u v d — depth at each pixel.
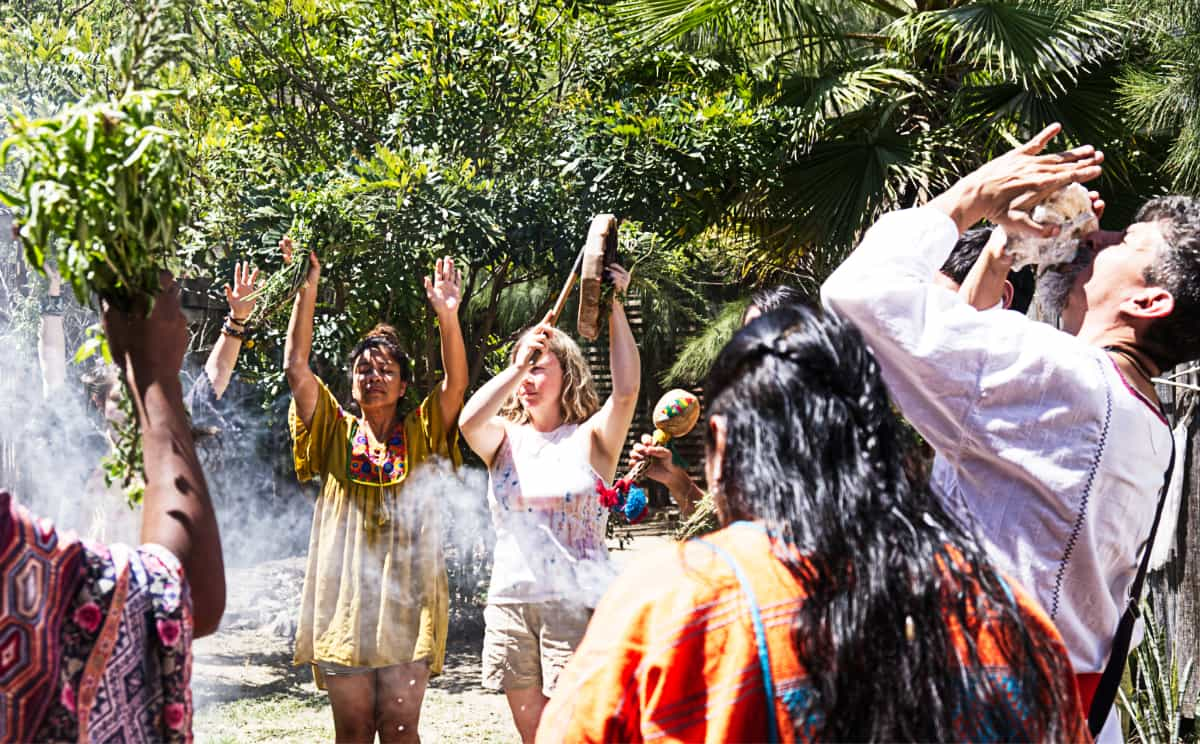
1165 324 1.79
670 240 7.35
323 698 5.80
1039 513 1.69
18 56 5.41
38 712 1.11
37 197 1.28
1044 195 1.81
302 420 3.74
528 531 3.49
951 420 1.71
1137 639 1.85
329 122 7.45
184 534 1.30
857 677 1.12
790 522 1.19
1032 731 1.17
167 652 1.21
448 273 3.81
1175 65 4.73
